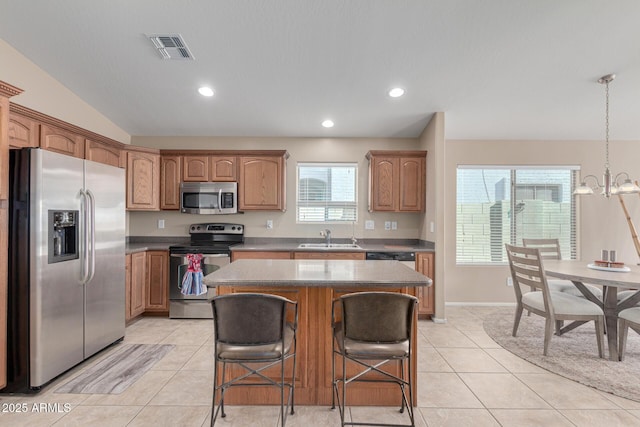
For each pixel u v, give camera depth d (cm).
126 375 233
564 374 236
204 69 288
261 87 315
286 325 179
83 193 240
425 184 395
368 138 432
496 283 427
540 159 425
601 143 424
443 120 357
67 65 283
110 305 276
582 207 425
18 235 205
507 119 372
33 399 202
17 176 205
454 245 428
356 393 199
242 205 395
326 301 199
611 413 190
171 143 426
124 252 296
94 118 355
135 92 324
